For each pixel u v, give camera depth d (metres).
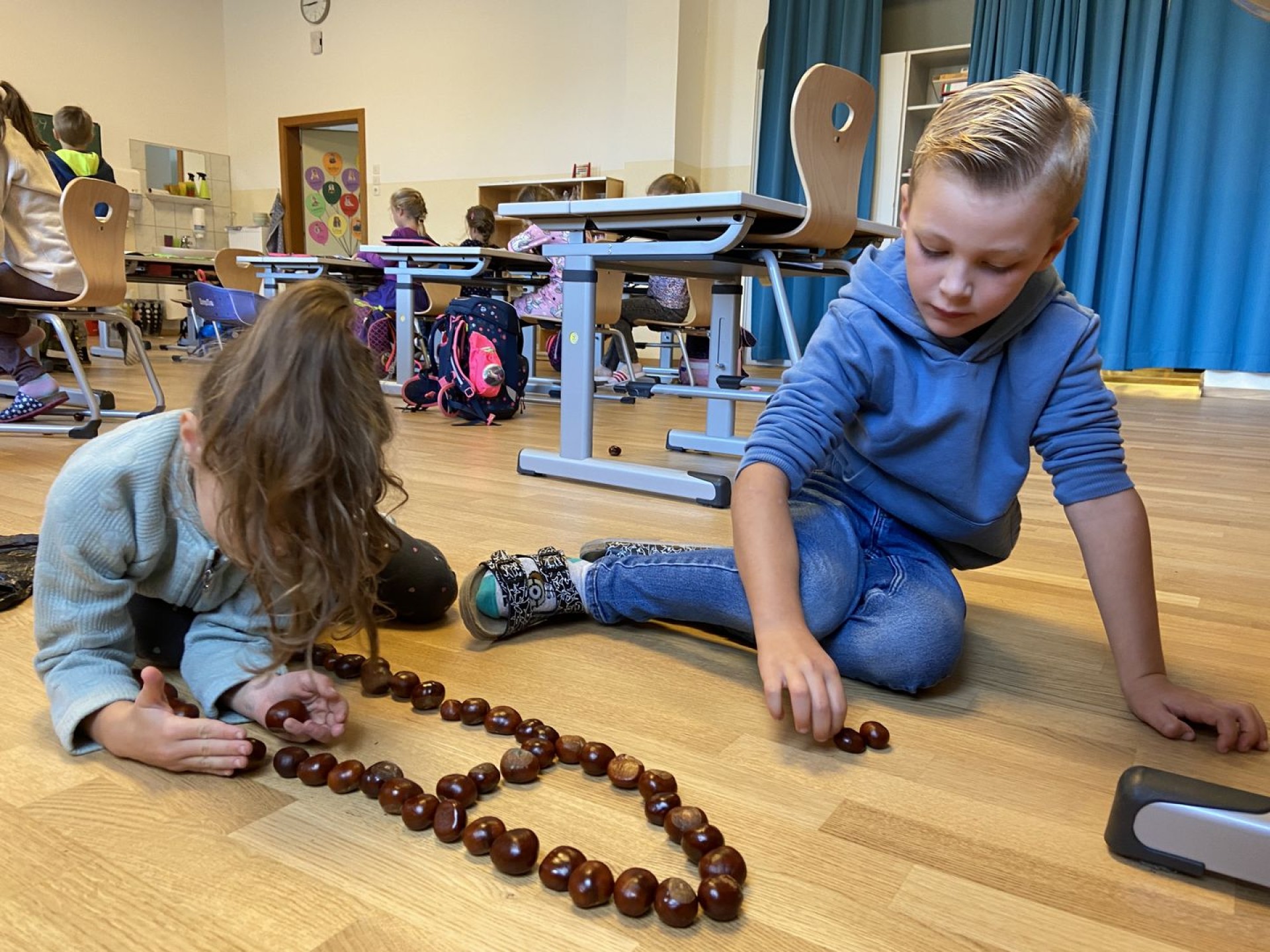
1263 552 1.60
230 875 0.60
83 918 0.55
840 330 0.91
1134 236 4.81
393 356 4.21
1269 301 4.63
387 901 0.58
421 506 1.74
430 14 7.04
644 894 0.57
